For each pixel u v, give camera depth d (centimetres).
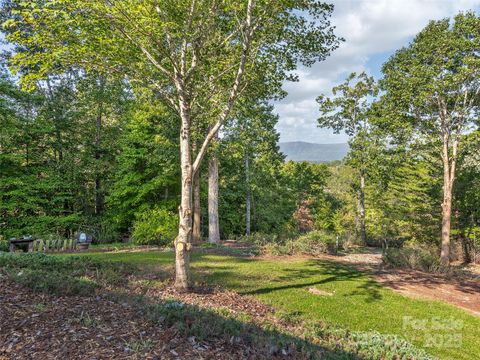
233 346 402
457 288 1076
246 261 1270
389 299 855
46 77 722
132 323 432
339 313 706
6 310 434
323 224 3397
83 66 768
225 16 809
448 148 1753
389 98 1769
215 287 804
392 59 1738
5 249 1487
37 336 374
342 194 3828
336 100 2466
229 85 894
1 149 1909
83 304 497
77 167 2205
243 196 2861
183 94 757
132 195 2130
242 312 602
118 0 630
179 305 524
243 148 1945
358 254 1731
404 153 1811
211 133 762
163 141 1838
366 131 2369
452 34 1492
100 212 2395
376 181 2380
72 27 674
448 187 1677
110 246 1666
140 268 934
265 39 809
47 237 1719
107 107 2389
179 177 2142
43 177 2131
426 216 2017
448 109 1709
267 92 957
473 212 1836
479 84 1552
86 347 356
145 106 1752
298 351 421
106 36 710
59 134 2222
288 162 3934
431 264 1407
